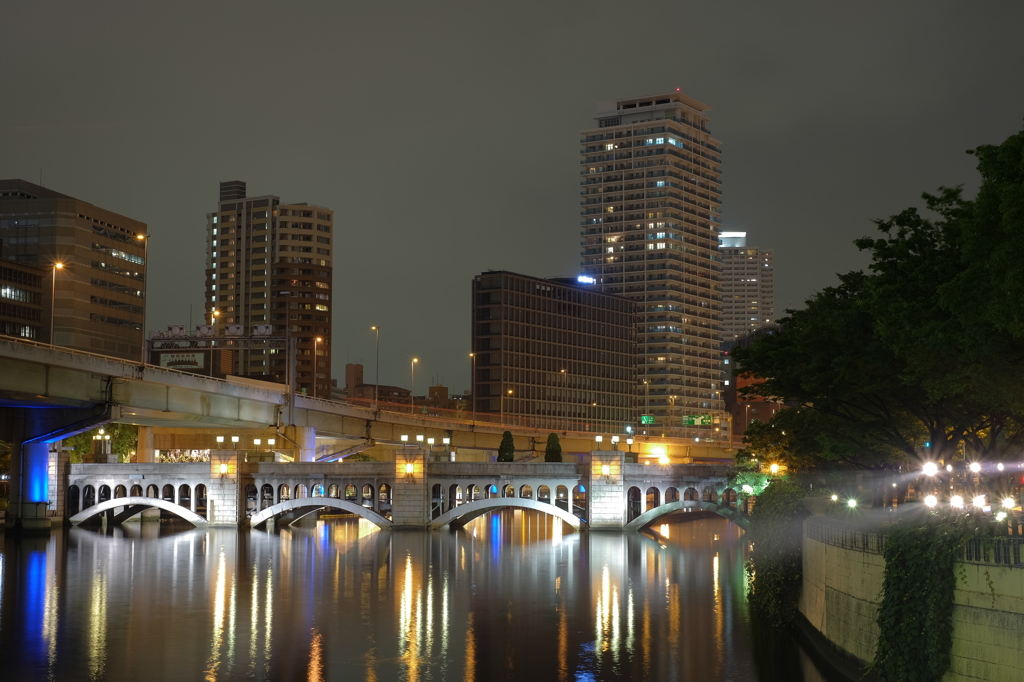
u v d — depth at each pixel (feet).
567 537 461.78
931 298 188.14
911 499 270.46
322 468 484.74
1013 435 220.84
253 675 190.70
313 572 326.24
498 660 201.46
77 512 509.76
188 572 325.01
